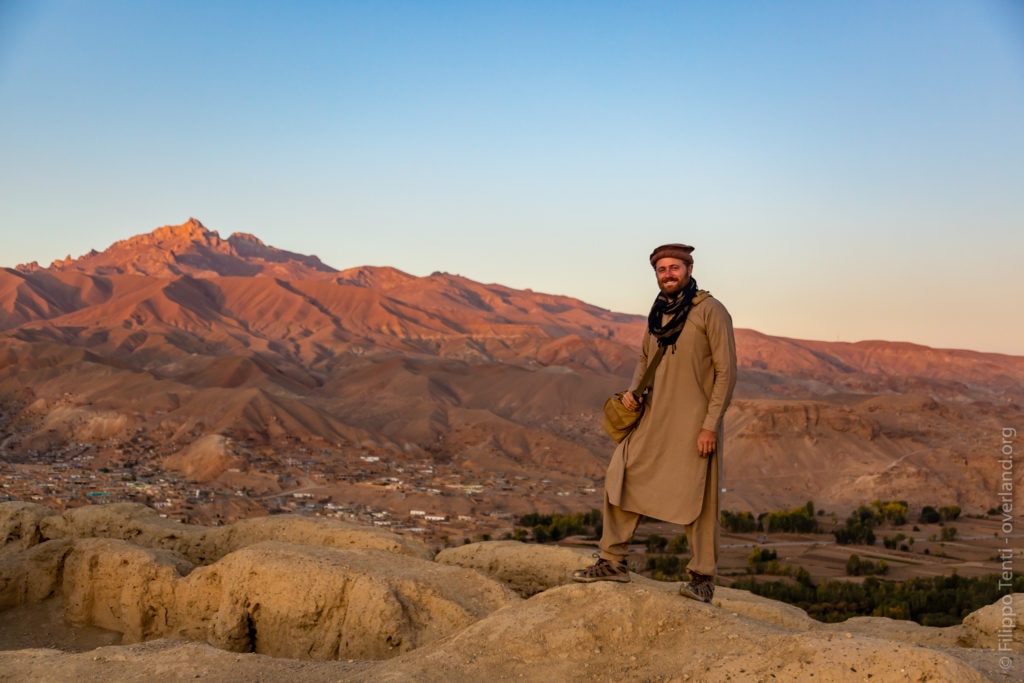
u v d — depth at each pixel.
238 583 15.88
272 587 15.42
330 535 19.92
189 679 9.70
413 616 14.41
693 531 8.91
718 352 8.58
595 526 94.19
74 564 19.88
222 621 15.64
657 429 8.90
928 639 15.15
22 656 10.60
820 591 57.34
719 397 8.60
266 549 16.25
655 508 8.89
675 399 8.80
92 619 19.27
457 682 8.16
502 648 8.60
